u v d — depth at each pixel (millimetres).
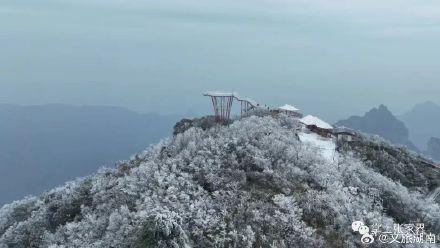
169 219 39719
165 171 51438
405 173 67188
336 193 50000
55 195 68938
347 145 69875
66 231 50125
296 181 51625
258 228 42312
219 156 53781
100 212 50062
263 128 64438
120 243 41062
